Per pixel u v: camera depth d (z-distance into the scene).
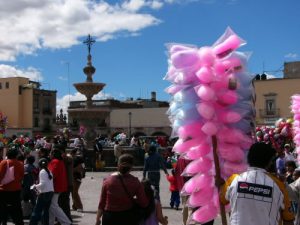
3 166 10.05
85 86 31.92
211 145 6.50
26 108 80.62
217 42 6.39
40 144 22.06
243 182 4.59
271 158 4.69
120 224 6.40
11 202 10.09
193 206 6.63
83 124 32.25
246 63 6.33
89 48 32.78
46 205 10.11
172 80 6.55
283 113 62.41
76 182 13.35
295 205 7.03
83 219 12.08
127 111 81.56
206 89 6.09
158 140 37.97
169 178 13.81
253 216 4.48
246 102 6.40
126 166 6.54
